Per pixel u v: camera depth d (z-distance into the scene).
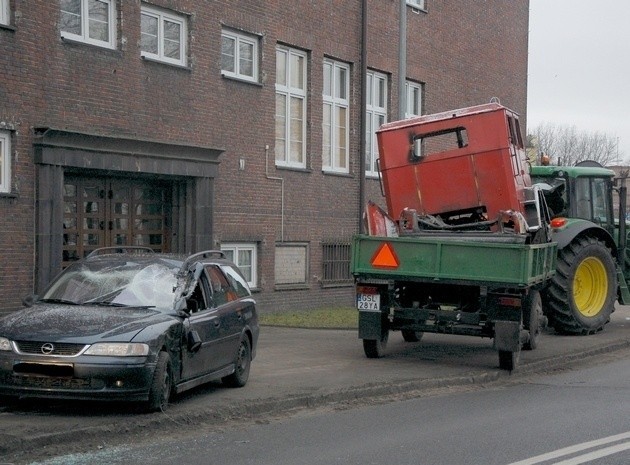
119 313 9.55
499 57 30.86
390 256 13.33
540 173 18.14
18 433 8.02
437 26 27.14
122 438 8.48
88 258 10.92
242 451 8.09
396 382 11.66
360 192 23.78
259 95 20.17
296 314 20.55
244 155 19.77
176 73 17.84
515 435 8.86
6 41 14.41
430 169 14.38
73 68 15.59
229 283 11.45
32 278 14.88
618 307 24.61
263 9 20.28
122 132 16.58
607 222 18.45
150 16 17.45
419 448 8.27
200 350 9.99
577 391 11.75
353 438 8.72
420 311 13.56
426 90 26.69
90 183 16.41
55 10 15.26
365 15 23.72
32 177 14.87
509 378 12.93
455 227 14.20
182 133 18.00
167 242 18.22
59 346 8.80
